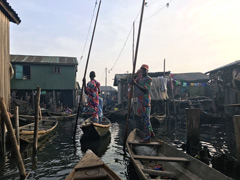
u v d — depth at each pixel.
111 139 8.72
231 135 9.62
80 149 6.71
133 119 17.06
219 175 3.21
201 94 23.69
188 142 6.45
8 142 6.77
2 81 7.37
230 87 15.37
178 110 19.61
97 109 8.10
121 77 22.75
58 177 4.29
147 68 5.34
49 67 19.16
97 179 3.13
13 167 4.82
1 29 7.40
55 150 6.54
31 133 6.89
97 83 8.22
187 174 3.88
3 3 7.04
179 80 23.45
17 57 19.45
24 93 19.80
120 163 5.28
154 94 18.27
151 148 5.45
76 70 21.83
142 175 3.34
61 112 17.64
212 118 14.70
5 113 4.18
